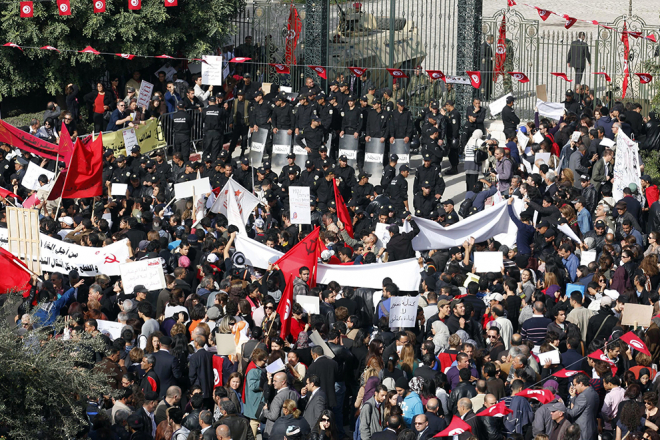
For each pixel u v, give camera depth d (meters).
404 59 33.28
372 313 17.59
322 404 13.79
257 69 33.28
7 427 12.55
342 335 15.49
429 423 13.10
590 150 24.36
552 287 17.30
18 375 12.42
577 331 15.22
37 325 15.36
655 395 13.25
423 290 17.38
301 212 21.52
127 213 22.83
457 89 32.16
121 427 13.25
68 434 12.54
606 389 14.02
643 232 22.00
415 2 41.62
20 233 17.95
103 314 16.94
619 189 22.28
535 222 21.70
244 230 21.36
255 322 16.44
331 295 16.78
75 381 12.78
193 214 22.02
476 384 13.84
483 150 26.23
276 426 13.26
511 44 33.81
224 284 17.23
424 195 23.69
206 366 14.72
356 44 33.03
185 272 17.73
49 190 22.67
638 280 17.27
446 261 19.38
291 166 24.72
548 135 26.09
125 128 27.16
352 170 24.77
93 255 18.44
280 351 14.65
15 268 16.78
